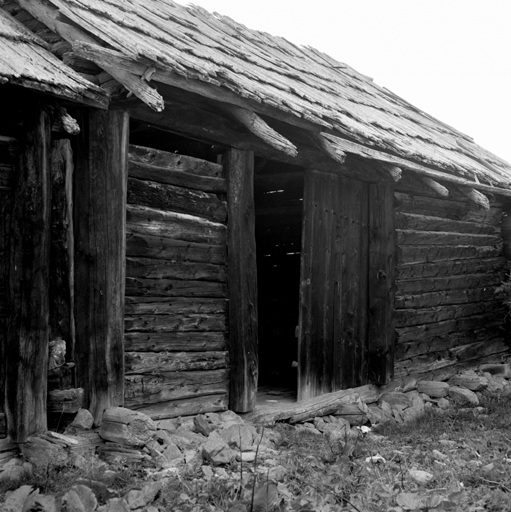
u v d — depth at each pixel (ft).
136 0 25.76
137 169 18.33
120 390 17.40
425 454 18.24
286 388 27.32
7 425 16.01
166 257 18.95
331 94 28.94
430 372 29.84
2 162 16.11
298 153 22.89
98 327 17.22
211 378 20.17
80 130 17.30
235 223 20.75
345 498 14.07
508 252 35.65
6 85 15.40
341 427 22.52
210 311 20.22
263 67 26.05
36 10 18.13
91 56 16.66
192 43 22.77
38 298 16.14
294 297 31.17
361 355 26.00
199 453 16.40
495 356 34.68
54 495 13.70
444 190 26.48
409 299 28.40
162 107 16.47
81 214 17.33
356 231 25.82
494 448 19.31
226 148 20.71
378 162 24.04
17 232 16.06
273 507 12.93
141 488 14.30
